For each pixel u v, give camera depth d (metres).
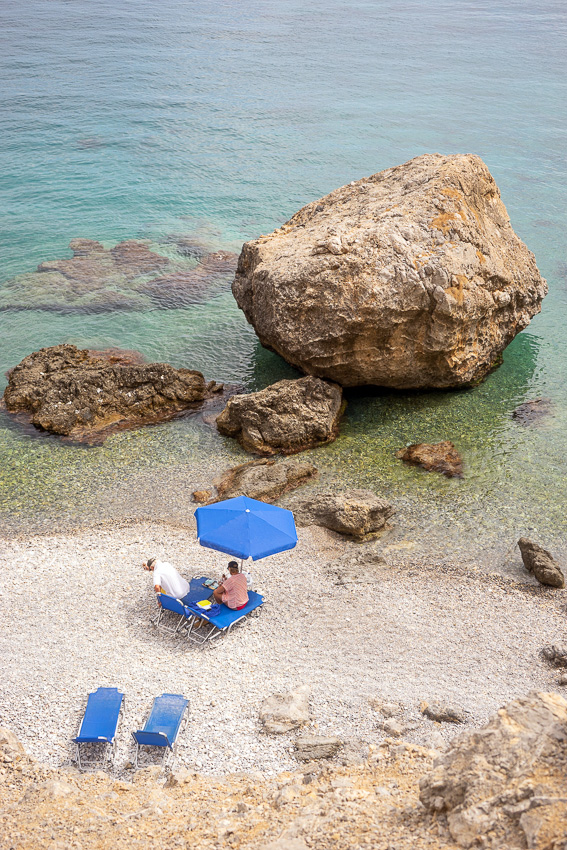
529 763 8.34
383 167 57.28
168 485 22.98
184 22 119.12
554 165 57.16
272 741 12.92
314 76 85.00
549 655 15.17
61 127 64.88
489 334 28.98
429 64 91.19
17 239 43.22
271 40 105.88
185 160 58.19
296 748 12.64
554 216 47.62
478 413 27.25
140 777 11.95
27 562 18.91
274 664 15.19
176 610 16.30
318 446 25.20
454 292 25.98
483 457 24.41
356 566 18.95
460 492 22.56
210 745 12.87
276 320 26.16
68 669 14.80
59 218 46.66
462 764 8.79
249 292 30.19
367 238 26.08
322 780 11.21
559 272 40.00
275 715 13.38
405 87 80.25
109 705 13.13
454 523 21.11
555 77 84.25
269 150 60.78
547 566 18.44
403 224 26.70
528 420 26.70
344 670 14.95
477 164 29.80
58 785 11.16
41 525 20.88
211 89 78.38
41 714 13.54
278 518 17.30
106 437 25.59
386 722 13.21
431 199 27.58
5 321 33.69
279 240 29.69
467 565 19.22
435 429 26.17
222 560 19.09
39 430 25.88
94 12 126.06
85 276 38.47
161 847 9.17
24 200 49.53
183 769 12.01
